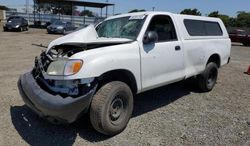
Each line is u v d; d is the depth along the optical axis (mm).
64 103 3402
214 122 4637
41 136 3916
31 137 3871
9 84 6383
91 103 3734
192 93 6367
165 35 4914
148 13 4754
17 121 4367
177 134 4121
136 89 4340
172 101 5707
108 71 3789
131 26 4668
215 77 6602
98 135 4004
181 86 6891
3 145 3613
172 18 5125
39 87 3871
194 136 4070
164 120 4637
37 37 20344
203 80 6211
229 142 3930
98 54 3730
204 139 3986
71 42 4141
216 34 6531
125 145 3744
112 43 4152
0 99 5324
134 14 4973
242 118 4871
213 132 4234
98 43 4059
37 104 3627
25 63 9203
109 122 3832
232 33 25859
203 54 5891
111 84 3848
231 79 8172
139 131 4176
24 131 4043
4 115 4578
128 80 4270
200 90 6438
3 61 9539
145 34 4430
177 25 5199
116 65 3867
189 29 5531
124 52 4047
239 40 25453
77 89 3562
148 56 4398
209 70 6219
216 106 5492
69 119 3504
